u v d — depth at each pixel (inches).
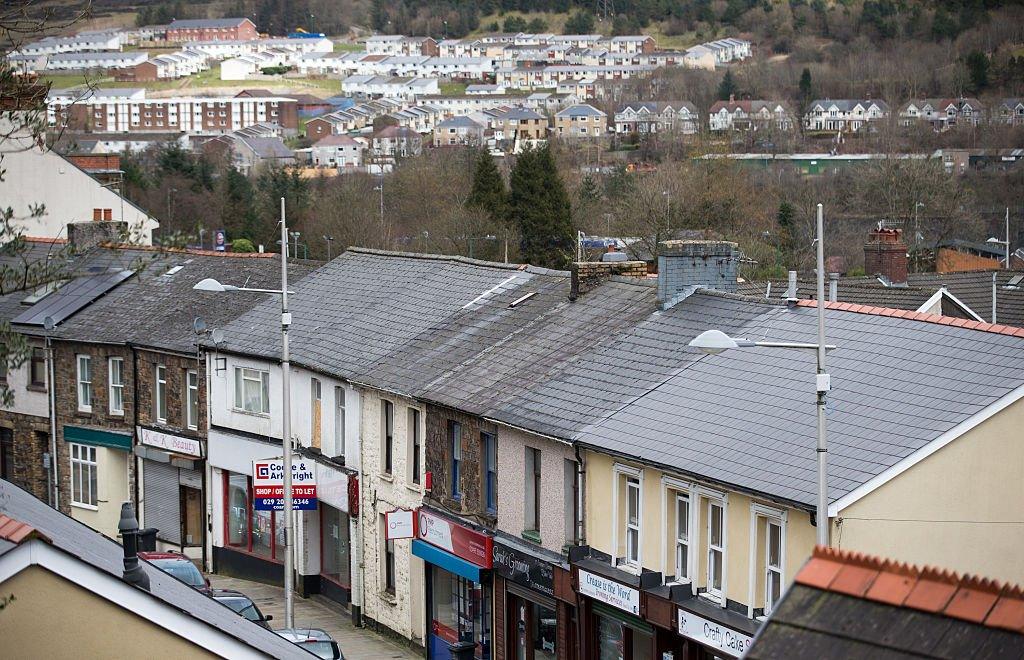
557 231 7022.6
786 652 648.4
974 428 1680.6
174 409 3329.2
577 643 2139.5
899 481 1653.5
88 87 2108.8
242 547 3201.3
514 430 2282.2
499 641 2367.1
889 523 1652.3
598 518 2090.3
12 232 1498.5
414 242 7116.1
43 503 1432.1
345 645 2657.5
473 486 2425.0
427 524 2536.9
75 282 3752.5
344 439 2861.7
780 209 6742.1
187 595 1283.2
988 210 7780.5
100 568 970.7
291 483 2513.5
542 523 2224.4
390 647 2652.6
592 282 2664.9
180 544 3334.2
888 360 1911.9
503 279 2935.5
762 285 3245.6
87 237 3826.3
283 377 2536.9
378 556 2755.9
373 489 2751.0
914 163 7037.4
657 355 2256.4
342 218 7396.7
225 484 3230.8
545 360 2453.2
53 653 956.0
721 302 2332.7
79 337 3496.6
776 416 1893.5
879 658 629.6
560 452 2160.4
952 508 1676.9
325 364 2883.9
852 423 1788.9
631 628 2021.4
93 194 4648.1
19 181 4515.3
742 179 7066.9
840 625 649.0
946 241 6417.3
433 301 2979.8
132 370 3417.8
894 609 645.3
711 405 2005.4
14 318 3636.8
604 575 2028.8
